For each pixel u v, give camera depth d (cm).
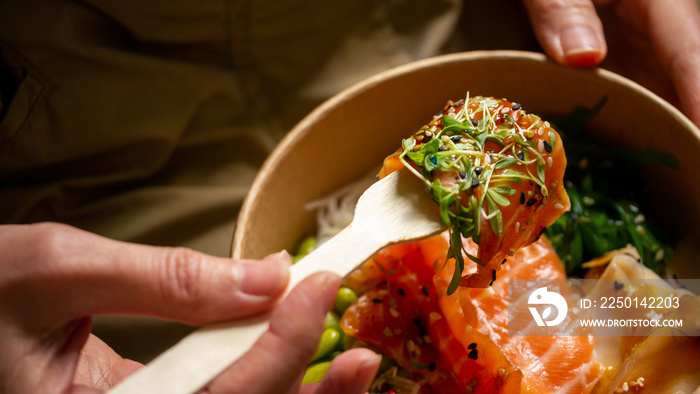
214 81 47
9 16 44
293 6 47
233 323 30
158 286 30
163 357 29
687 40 41
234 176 49
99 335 45
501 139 32
